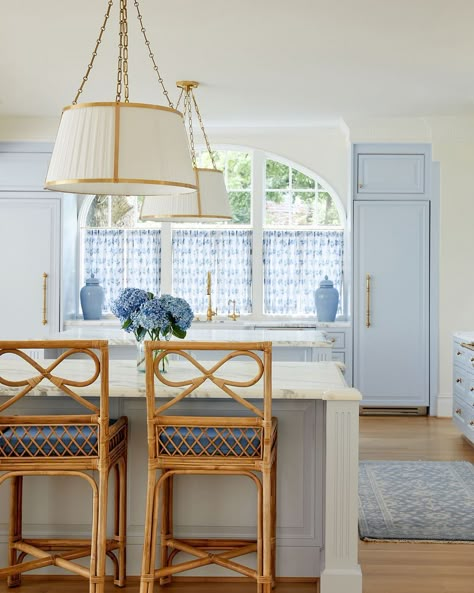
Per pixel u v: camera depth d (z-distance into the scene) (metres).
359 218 7.37
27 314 7.34
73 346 2.85
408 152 7.32
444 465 5.52
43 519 3.36
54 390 3.03
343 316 7.75
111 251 7.93
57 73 5.51
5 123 7.14
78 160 2.80
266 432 2.88
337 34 4.60
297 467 3.33
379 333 7.40
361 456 5.81
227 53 4.99
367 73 5.50
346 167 7.74
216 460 2.91
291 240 7.92
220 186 5.06
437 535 4.05
